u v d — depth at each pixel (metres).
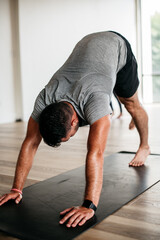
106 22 7.45
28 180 2.23
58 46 6.60
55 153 3.13
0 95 5.82
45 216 1.57
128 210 1.65
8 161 2.86
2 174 2.44
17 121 6.14
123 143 3.52
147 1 8.23
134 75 2.17
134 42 8.11
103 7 7.36
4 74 5.87
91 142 1.51
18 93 6.16
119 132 4.31
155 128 4.53
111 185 2.04
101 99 1.55
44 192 1.93
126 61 2.06
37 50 6.22
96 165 1.51
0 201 1.72
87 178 1.52
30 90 6.18
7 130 4.94
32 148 1.77
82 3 6.95
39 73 6.30
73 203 1.74
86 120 1.58
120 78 2.11
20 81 6.05
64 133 1.43
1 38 5.76
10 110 6.04
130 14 7.97
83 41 1.91
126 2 7.84
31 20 6.07
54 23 6.46
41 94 1.68
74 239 1.35
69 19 6.73
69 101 1.57
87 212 1.49
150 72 8.59
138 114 2.37
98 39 1.89
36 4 6.13
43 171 2.46
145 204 1.73
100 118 1.51
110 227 1.46
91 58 1.74
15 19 5.97
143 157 2.53
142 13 8.23
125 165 2.52
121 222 1.51
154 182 2.09
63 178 2.22
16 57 6.07
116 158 2.76
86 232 1.41
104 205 1.70
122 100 2.30
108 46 1.87
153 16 8.46
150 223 1.50
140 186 2.01
